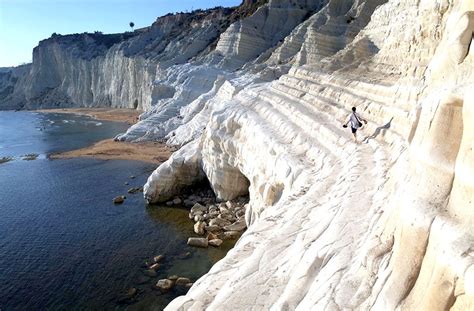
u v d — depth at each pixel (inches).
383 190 429.7
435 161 253.9
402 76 866.8
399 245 272.5
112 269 908.0
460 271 203.8
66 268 914.7
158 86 3189.0
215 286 470.6
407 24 1022.4
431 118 269.3
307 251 415.2
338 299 303.4
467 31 256.8
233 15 3914.9
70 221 1192.2
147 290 824.9
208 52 3435.0
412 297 247.3
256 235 558.3
